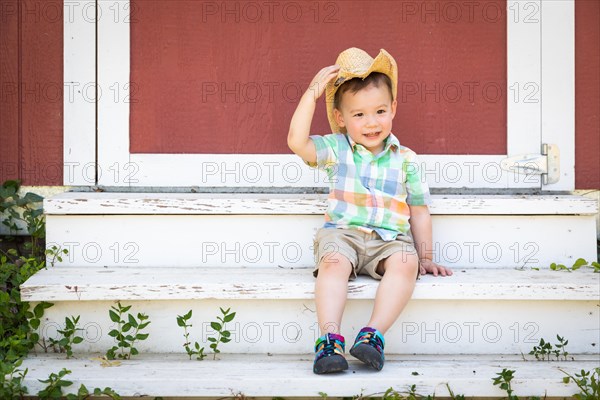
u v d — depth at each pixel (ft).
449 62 10.64
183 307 8.61
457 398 7.52
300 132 8.57
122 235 9.41
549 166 10.54
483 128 10.62
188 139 10.62
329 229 8.83
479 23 10.60
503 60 10.59
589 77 10.55
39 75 10.52
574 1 10.52
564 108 10.55
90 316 8.57
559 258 9.57
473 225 9.55
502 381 7.54
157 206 9.32
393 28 10.63
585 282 8.45
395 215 8.86
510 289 8.36
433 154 10.62
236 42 10.63
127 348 8.57
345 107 8.89
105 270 9.14
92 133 10.53
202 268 9.36
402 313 8.61
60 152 10.55
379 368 7.58
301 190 10.55
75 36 10.48
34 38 10.49
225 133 10.64
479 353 8.65
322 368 7.43
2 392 7.28
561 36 10.53
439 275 8.88
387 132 8.89
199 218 9.45
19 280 8.93
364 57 8.98
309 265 9.48
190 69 10.62
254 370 7.79
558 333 8.66
